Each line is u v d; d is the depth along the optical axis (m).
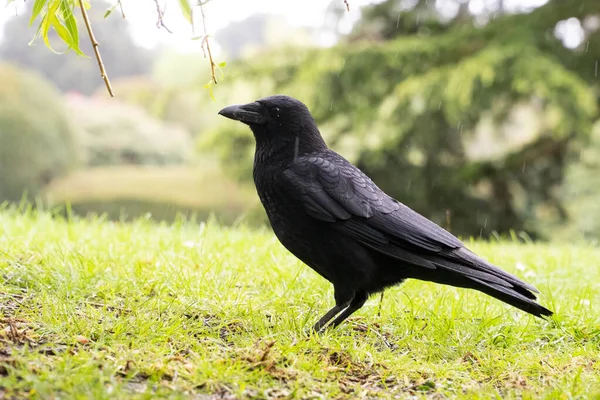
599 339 5.20
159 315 4.91
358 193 5.18
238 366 3.95
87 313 4.77
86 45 43.91
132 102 34.19
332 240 5.14
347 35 18.50
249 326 4.93
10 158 24.22
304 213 5.17
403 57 15.13
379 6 17.64
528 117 19.47
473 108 14.29
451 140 16.23
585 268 7.41
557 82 13.01
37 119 24.97
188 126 33.47
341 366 4.34
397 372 4.33
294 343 4.48
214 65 4.30
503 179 15.88
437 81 14.26
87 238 7.10
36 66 44.22
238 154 16.77
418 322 5.23
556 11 14.38
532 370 4.46
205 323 4.91
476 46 14.98
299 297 5.73
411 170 16.44
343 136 15.71
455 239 5.12
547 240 16.41
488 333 5.16
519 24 14.51
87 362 3.74
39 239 6.83
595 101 14.41
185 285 5.48
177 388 3.69
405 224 5.11
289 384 3.92
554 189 16.41
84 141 29.38
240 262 6.56
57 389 3.46
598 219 17.77
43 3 4.06
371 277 5.17
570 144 15.38
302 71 15.52
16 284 5.27
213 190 24.91
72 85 44.06
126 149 29.94
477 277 4.90
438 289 6.19
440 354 4.79
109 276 5.56
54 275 5.39
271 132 5.48
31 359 3.74
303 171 5.24
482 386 4.21
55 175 25.55
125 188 25.53
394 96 14.86
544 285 6.54
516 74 13.40
